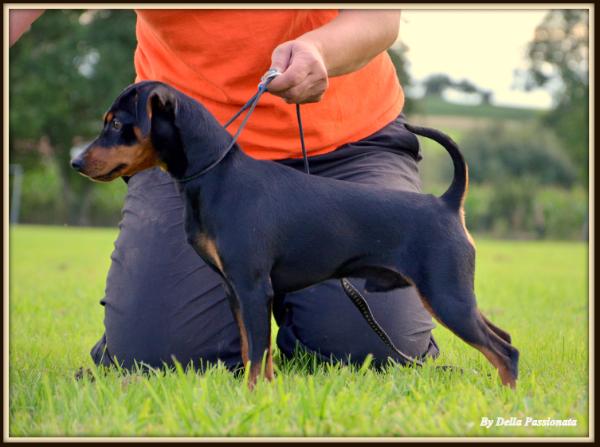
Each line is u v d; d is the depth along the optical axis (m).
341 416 3.31
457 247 3.97
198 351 4.59
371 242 3.99
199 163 3.84
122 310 4.63
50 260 11.98
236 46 4.59
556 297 8.31
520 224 29.67
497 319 6.68
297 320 4.78
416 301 4.75
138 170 3.88
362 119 4.95
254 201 3.83
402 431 3.27
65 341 5.43
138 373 4.25
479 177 34.88
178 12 4.50
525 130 38.38
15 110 33.56
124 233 4.85
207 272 4.59
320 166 4.87
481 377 4.07
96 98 34.78
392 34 4.38
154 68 4.90
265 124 4.73
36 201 33.31
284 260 3.92
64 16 34.72
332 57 4.12
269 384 3.57
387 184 4.79
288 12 4.57
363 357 4.66
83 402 3.56
